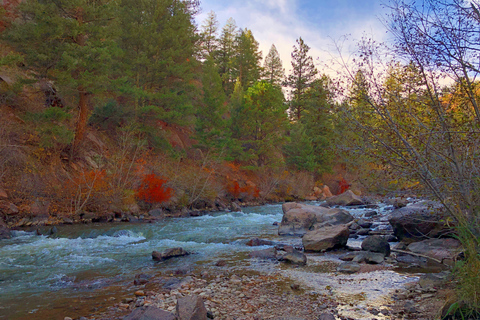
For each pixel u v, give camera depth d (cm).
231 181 3164
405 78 549
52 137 1845
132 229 1489
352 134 596
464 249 457
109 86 2158
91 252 1052
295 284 653
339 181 4256
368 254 877
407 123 543
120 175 1967
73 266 879
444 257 802
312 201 3628
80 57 1823
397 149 546
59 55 1827
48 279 758
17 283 729
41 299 623
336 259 923
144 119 2642
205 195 2483
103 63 1967
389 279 685
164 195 2133
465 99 505
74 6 1850
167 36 2703
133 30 2631
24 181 1642
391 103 552
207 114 3106
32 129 1841
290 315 505
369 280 687
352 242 1170
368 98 567
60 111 1775
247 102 3653
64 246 1140
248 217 2014
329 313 489
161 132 2797
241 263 884
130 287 690
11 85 1967
